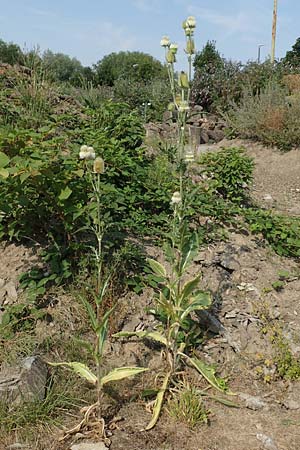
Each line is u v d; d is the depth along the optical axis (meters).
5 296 3.59
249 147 10.94
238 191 5.95
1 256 3.91
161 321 3.57
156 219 4.56
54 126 4.14
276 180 9.11
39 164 3.35
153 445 2.64
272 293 4.07
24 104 6.37
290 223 5.02
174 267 3.11
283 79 14.71
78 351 3.27
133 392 3.05
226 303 3.87
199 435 2.75
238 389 3.19
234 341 3.55
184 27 2.96
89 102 7.09
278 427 2.87
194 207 4.92
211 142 11.97
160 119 12.88
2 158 3.29
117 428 2.76
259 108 11.23
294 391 3.20
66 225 3.64
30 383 2.86
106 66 29.95
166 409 2.91
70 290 3.57
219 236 4.66
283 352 3.45
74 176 3.60
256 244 4.69
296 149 10.27
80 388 2.98
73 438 2.65
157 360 3.33
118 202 4.43
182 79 2.95
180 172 3.11
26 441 2.62
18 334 3.28
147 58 34.19
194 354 3.40
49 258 3.77
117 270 3.77
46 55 8.39
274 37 20.66
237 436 2.76
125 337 3.43
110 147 4.81
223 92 14.55
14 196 3.54
